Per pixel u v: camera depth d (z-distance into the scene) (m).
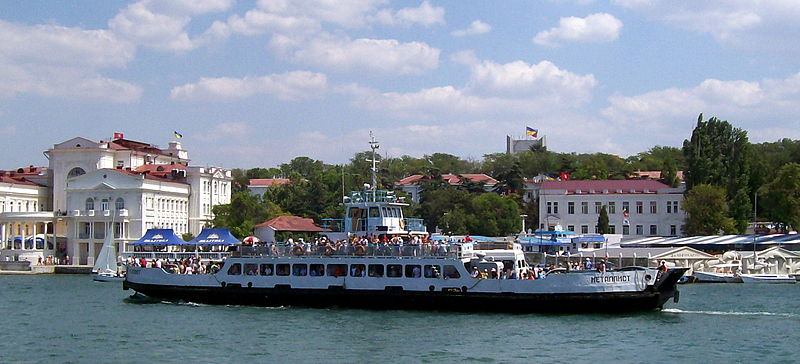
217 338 51.16
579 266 97.50
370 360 44.38
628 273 57.78
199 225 160.88
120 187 145.62
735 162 138.38
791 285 98.62
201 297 66.81
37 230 154.50
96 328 56.03
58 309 67.81
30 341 51.19
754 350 47.09
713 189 130.88
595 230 146.25
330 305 63.03
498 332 51.94
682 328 53.84
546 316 57.69
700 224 131.62
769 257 110.38
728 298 78.00
